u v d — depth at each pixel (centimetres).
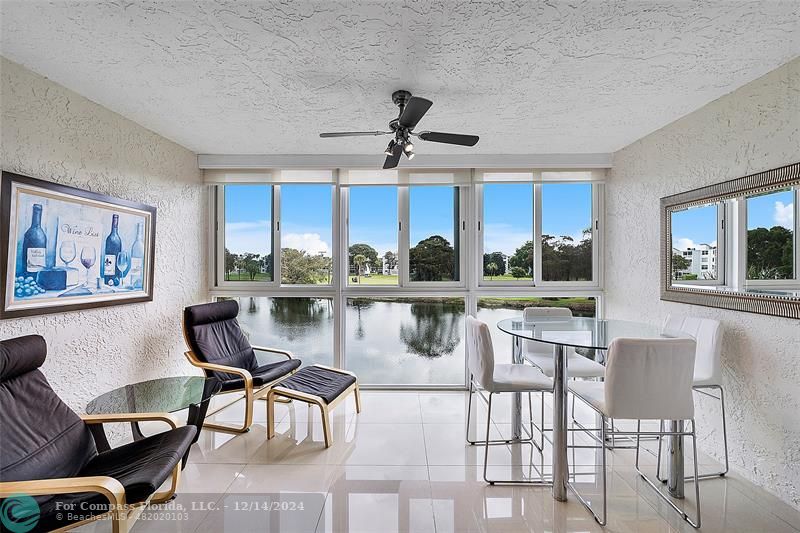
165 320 345
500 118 294
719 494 226
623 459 271
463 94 252
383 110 280
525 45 196
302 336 421
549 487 237
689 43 194
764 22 177
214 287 419
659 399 195
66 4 163
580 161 390
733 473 246
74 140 250
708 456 267
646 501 223
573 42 193
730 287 248
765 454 227
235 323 377
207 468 255
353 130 322
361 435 304
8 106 210
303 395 291
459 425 322
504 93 251
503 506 219
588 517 210
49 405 198
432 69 220
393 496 227
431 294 411
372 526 202
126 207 292
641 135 335
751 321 234
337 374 349
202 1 162
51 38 189
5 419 178
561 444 224
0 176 203
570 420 338
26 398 190
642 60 210
